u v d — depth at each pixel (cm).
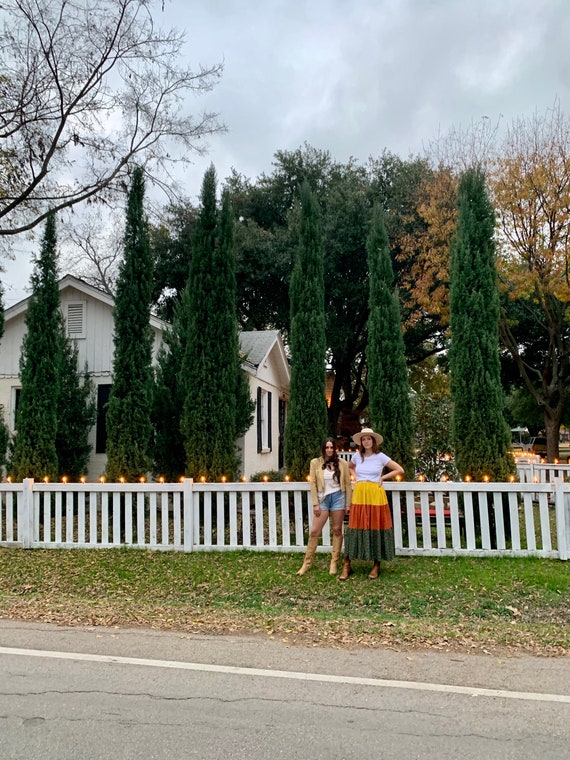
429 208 1877
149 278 1146
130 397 1084
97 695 392
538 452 3738
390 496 880
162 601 654
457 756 311
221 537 857
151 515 878
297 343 1035
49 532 898
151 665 448
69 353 1374
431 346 2884
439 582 693
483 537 793
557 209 1555
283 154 2697
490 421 907
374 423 966
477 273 941
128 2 1279
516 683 412
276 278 2488
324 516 754
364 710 367
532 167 1563
